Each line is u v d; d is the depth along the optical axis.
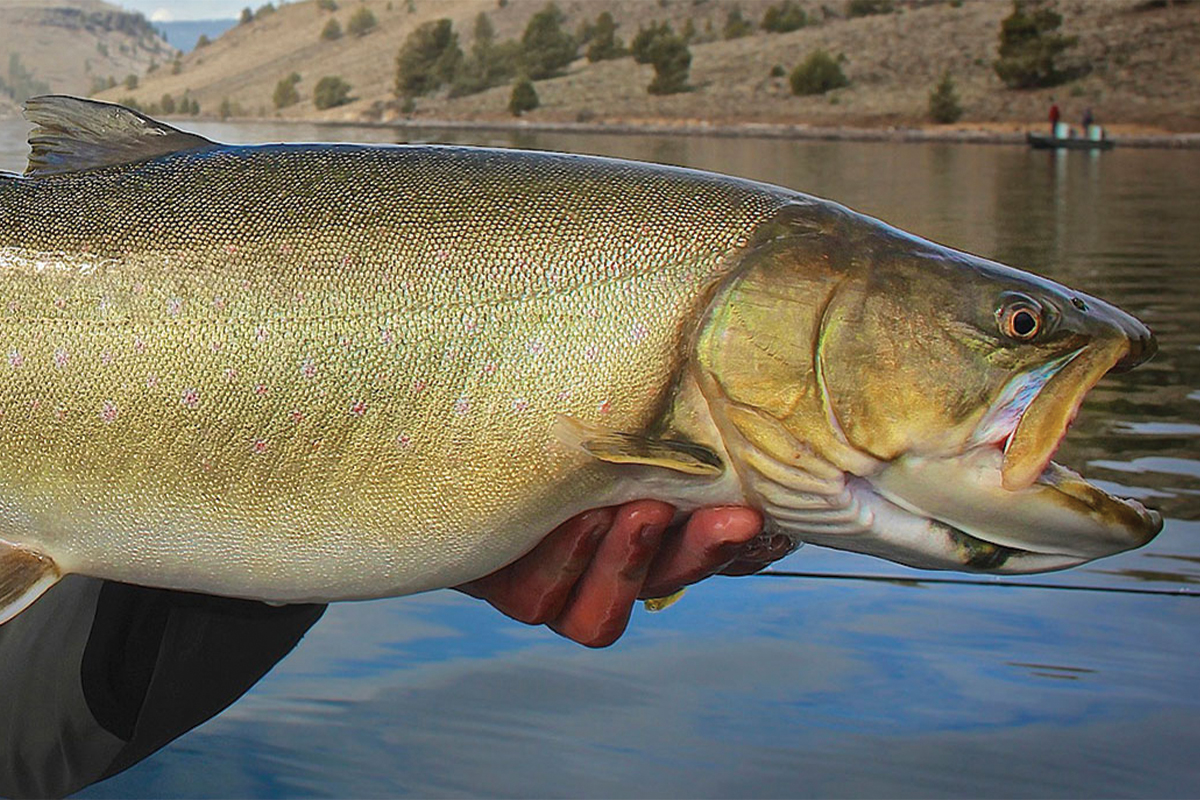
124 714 0.66
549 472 0.56
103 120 0.59
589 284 0.56
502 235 0.56
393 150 0.58
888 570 1.00
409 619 0.92
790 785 0.70
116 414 0.56
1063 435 0.55
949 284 0.56
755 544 0.63
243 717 0.79
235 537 0.56
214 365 0.55
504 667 0.84
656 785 0.71
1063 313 0.56
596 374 0.55
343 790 0.72
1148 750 0.74
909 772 0.72
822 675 0.82
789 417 0.56
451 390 0.55
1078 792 0.70
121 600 0.66
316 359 0.55
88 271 0.56
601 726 0.77
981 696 0.79
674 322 0.56
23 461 0.56
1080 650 0.85
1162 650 0.85
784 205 0.58
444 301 0.55
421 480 0.56
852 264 0.57
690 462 0.55
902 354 0.56
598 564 0.59
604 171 0.58
